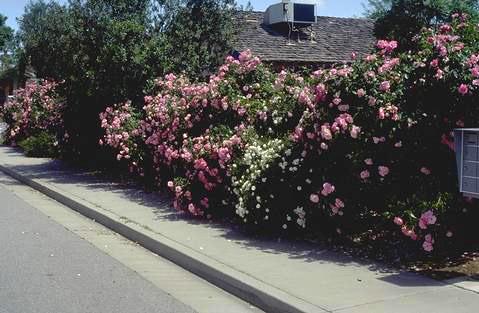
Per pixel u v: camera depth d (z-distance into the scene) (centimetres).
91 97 1461
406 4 2064
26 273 690
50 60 1898
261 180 783
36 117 2286
